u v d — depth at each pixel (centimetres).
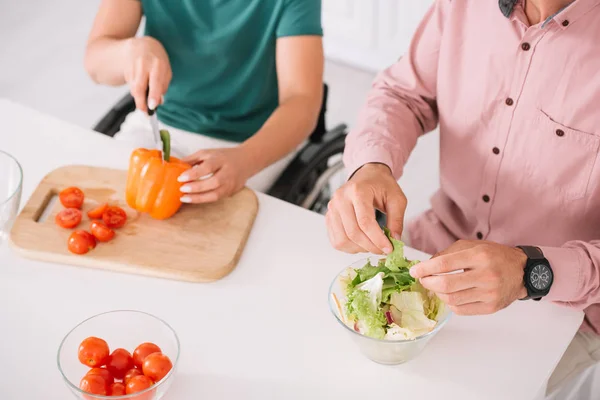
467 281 110
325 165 203
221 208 148
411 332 109
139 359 112
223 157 154
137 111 210
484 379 115
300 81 186
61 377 114
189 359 118
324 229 145
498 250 114
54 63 345
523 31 138
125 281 132
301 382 115
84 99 325
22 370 115
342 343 121
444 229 173
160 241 138
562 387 147
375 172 140
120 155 163
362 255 138
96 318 114
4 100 178
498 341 121
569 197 146
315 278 134
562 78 137
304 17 183
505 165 150
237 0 184
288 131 178
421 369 117
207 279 132
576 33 133
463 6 146
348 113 325
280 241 142
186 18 190
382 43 340
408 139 160
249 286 132
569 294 122
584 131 138
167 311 126
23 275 132
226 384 114
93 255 134
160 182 141
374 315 110
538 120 142
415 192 288
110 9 193
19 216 142
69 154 162
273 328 124
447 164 163
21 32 363
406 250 141
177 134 200
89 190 150
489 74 145
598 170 140
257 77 195
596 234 148
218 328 123
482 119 150
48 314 125
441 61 153
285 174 181
